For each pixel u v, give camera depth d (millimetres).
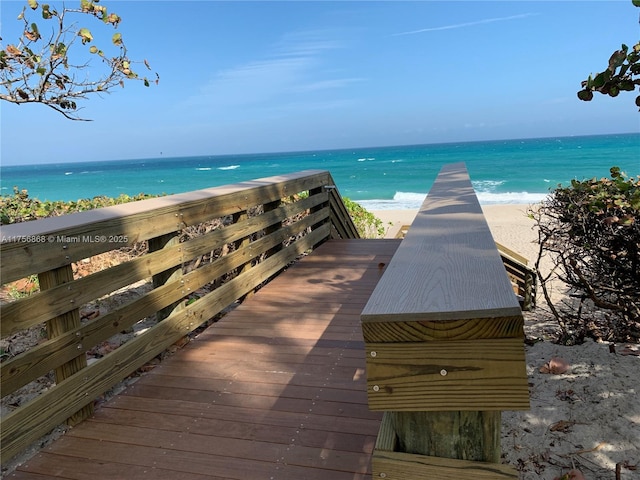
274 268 4562
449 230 1763
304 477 1792
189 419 2223
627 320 3596
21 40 3574
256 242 4172
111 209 2656
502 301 988
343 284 4352
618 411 2717
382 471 1104
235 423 2176
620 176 3719
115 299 4562
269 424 2156
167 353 3043
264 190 4230
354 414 2215
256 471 1838
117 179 59000
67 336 2102
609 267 3514
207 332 3307
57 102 3787
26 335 3674
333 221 6605
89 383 2225
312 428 2113
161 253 2807
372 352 1046
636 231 3139
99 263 5348
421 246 1540
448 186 3414
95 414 2291
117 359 2422
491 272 1207
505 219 15633
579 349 3525
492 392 996
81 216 2400
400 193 31734
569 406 2822
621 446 2469
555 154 60594
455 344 1000
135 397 2439
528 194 26875
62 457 1970
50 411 2006
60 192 43219
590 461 2395
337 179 43125
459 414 1057
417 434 1095
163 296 2836
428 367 1020
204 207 3258
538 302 5246
